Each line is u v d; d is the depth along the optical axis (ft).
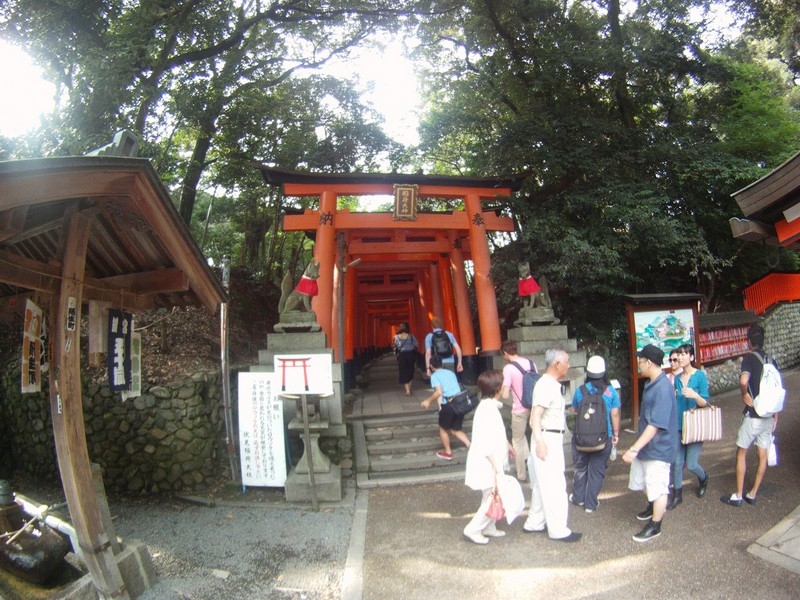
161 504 22.43
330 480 21.70
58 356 11.73
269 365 25.68
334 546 17.15
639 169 37.09
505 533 17.04
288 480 21.88
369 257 47.44
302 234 58.49
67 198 10.59
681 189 36.96
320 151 46.80
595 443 17.42
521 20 41.88
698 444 18.10
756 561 13.85
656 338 30.76
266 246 70.74
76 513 11.96
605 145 37.40
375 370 63.82
